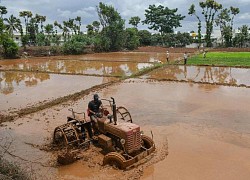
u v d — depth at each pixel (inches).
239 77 1074.1
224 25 3036.4
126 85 962.7
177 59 1759.4
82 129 443.5
